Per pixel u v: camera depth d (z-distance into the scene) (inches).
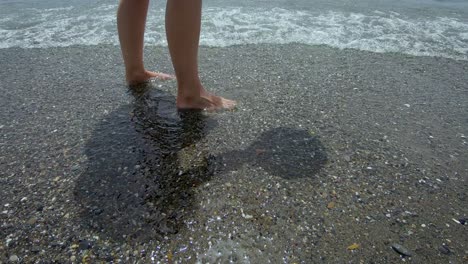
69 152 39.7
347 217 31.4
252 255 27.9
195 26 41.7
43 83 55.8
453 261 27.4
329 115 46.7
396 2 98.7
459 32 77.4
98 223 30.6
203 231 29.9
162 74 56.7
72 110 48.1
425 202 33.2
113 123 45.0
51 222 30.8
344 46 70.2
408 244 28.8
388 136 42.8
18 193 34.0
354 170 37.1
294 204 32.7
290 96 51.3
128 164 37.6
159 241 29.0
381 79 57.1
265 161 38.2
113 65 61.9
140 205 32.4
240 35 74.7
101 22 83.5
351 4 96.2
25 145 41.1
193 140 41.6
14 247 28.5
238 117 46.0
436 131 43.9
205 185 34.8
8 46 71.0
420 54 67.3
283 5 94.5
